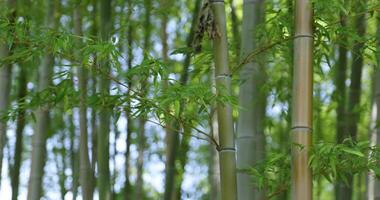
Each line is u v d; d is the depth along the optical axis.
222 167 3.34
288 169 3.60
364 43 3.95
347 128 6.19
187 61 5.96
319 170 3.37
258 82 5.02
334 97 6.33
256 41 4.38
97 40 3.64
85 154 5.89
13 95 8.08
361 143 3.39
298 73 3.37
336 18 3.74
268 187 3.79
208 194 9.55
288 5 4.12
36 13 6.70
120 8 6.86
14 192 7.48
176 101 3.15
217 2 3.50
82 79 5.55
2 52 4.50
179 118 3.31
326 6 3.38
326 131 8.07
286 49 4.05
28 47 3.51
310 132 3.30
